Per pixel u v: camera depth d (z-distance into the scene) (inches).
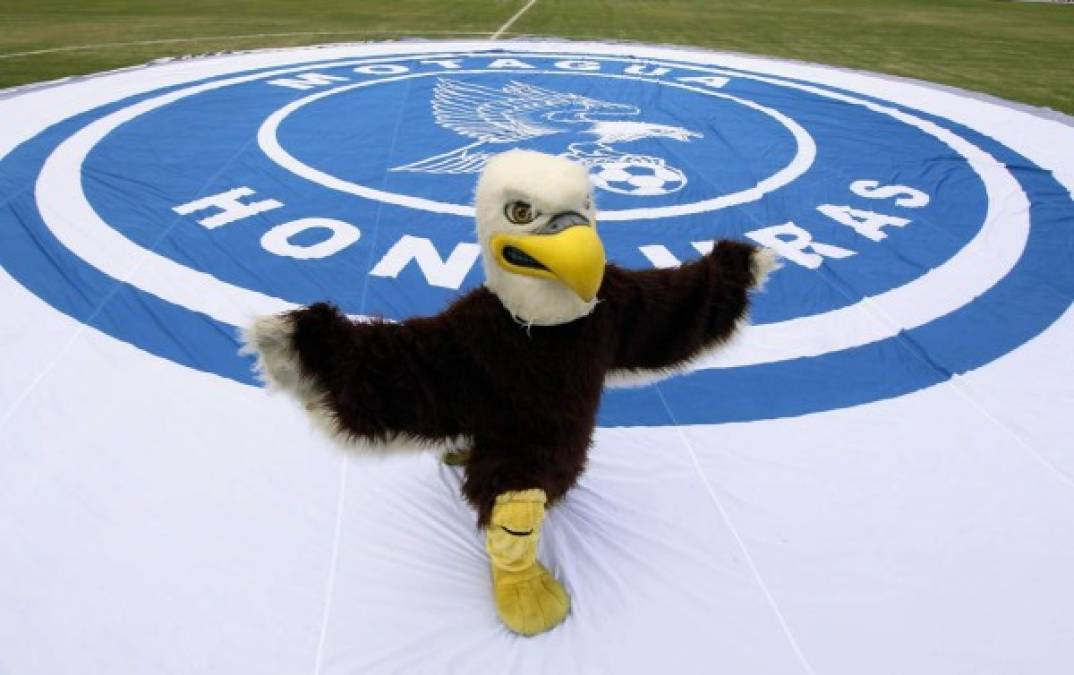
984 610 151.3
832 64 747.4
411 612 144.4
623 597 149.4
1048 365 230.7
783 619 147.4
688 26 997.2
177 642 138.0
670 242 314.2
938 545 166.2
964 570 160.2
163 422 192.1
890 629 146.6
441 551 157.4
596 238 109.8
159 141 409.4
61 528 160.2
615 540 161.8
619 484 177.5
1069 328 250.7
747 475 183.6
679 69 658.2
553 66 652.1
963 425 203.9
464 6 1134.4
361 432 121.6
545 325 121.8
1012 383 221.8
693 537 164.6
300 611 144.3
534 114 498.3
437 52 701.9
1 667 132.4
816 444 195.2
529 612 139.4
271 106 488.7
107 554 154.9
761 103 544.4
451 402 126.0
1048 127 500.1
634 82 598.2
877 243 313.9
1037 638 145.9
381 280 269.0
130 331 229.3
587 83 589.3
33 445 182.2
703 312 138.9
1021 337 245.3
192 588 148.3
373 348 118.3
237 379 209.5
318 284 264.2
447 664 135.3
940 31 1006.4
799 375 223.6
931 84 622.8
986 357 234.1
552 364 123.3
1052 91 647.8
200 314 241.0
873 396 215.0
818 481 183.0
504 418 127.2
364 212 326.6
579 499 170.7
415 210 330.6
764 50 824.9
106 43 729.6
